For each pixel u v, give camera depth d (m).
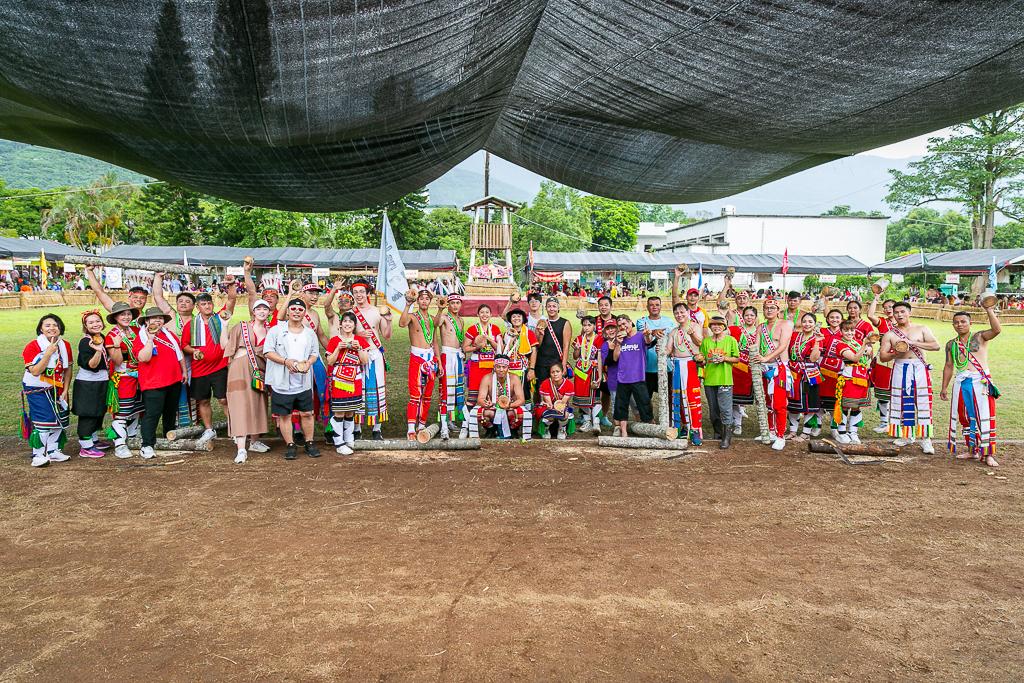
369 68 4.64
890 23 4.90
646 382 7.50
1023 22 4.82
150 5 3.73
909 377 6.34
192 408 7.33
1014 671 2.65
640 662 2.71
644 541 4.04
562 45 5.83
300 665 2.67
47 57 4.23
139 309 6.36
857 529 4.24
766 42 5.29
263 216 45.72
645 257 39.81
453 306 6.73
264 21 3.95
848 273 37.72
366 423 7.13
